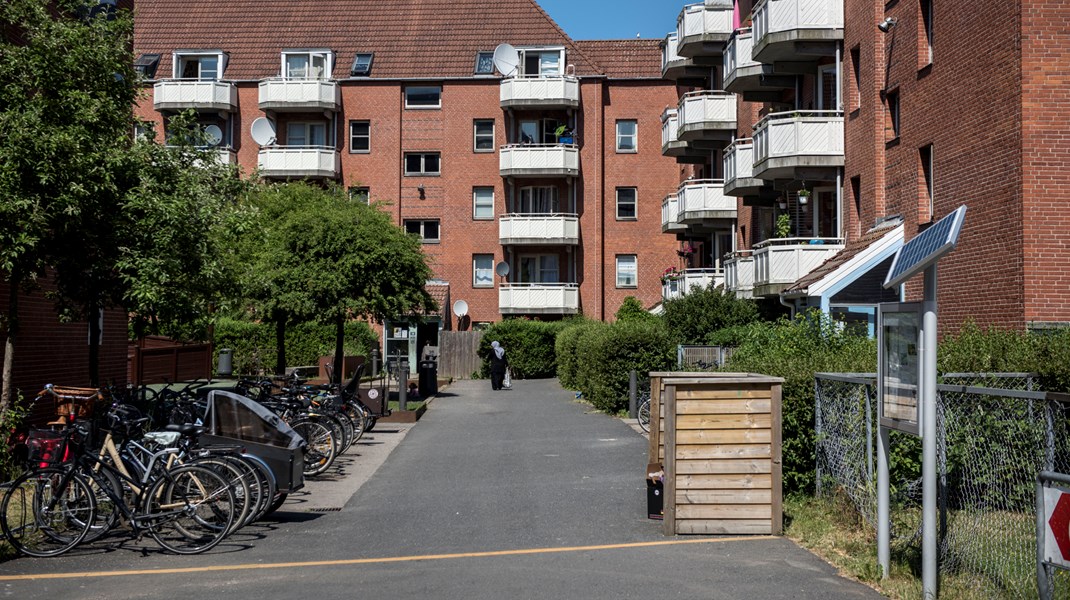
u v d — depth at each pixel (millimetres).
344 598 7184
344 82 43188
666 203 38125
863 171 21891
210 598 7250
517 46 43750
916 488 9352
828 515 9797
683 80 38531
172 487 9070
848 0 23109
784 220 24469
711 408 9281
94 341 12461
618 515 10320
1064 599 6098
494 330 38312
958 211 6258
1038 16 15258
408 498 11750
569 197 43094
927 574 6762
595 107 43250
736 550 8539
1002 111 15867
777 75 26516
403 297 23141
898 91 20578
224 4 45719
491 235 43219
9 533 8719
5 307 14180
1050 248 15141
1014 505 7617
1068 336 10195
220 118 43125
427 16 45156
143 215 11703
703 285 33750
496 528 9781
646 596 7078
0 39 12172
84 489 8875
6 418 11188
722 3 33469
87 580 7859
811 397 10547
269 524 10219
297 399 15000
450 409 24609
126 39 13086
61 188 10797
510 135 43250
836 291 19500
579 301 43000
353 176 42906
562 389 31672
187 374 28609
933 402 6695
